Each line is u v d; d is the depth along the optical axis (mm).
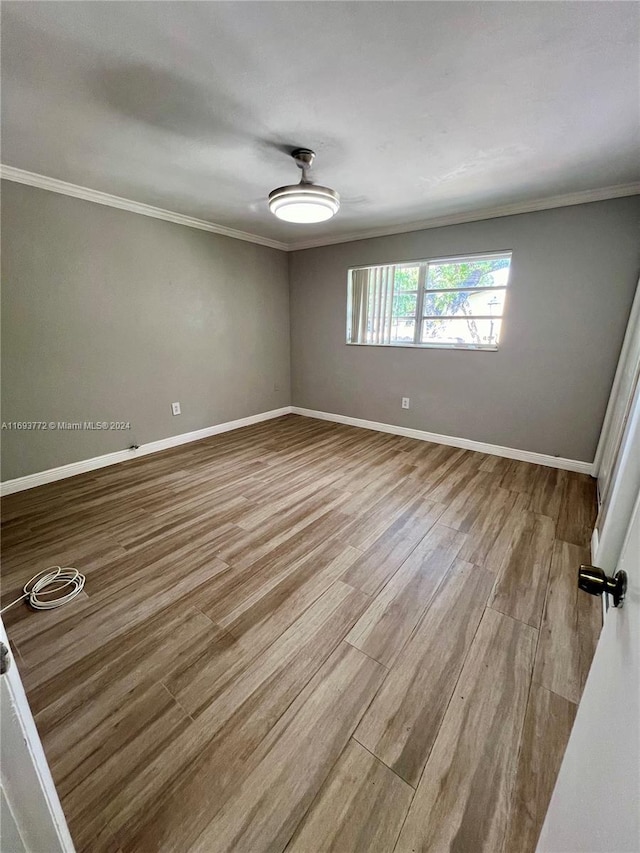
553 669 1396
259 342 4672
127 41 1300
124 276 3240
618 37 1257
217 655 1454
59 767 1084
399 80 1509
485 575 1911
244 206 3225
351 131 1920
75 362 3039
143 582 1860
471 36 1268
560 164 2299
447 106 1693
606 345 2912
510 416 3479
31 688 1322
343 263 4316
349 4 1133
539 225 3014
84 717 1224
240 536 2256
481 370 3568
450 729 1190
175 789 1035
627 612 552
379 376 4328
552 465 3320
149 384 3598
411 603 1723
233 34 1266
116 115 1782
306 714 1235
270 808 995
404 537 2242
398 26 1221
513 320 3289
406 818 978
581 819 533
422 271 3760
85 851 911
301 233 4148
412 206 3117
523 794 1026
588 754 585
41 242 2715
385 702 1275
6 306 2621
